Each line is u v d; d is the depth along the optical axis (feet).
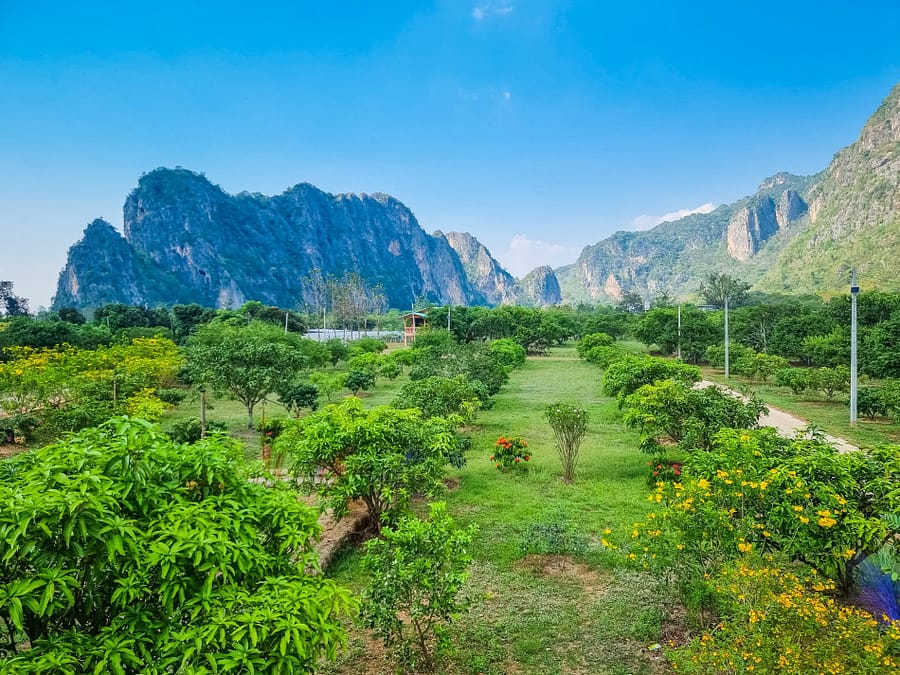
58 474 8.17
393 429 22.24
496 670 13.87
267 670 8.14
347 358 116.47
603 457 36.73
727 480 15.30
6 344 99.45
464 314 182.70
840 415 52.75
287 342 92.12
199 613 8.43
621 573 19.13
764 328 113.80
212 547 8.65
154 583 8.71
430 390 40.50
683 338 112.57
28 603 7.24
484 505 27.02
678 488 15.84
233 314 157.58
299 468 22.03
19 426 39.55
